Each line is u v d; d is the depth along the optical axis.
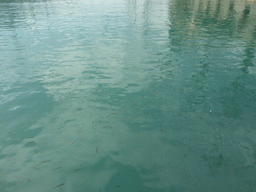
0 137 3.13
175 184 2.33
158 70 5.71
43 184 2.34
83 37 9.73
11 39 9.57
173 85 4.83
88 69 5.80
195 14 17.52
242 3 25.94
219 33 10.64
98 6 25.45
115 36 9.87
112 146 2.95
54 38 9.64
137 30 11.23
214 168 2.55
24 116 3.67
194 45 8.31
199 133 3.21
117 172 2.50
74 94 4.45
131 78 5.20
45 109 3.89
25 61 6.55
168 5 25.45
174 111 3.80
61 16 16.98
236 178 2.40
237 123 3.44
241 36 9.98
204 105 3.99
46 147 2.93
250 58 6.75
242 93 4.44
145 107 3.94
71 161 2.68
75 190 2.27
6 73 5.60
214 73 5.52
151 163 2.64
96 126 3.40
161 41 8.91
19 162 2.65
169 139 3.09
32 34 10.55
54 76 5.37
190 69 5.79
